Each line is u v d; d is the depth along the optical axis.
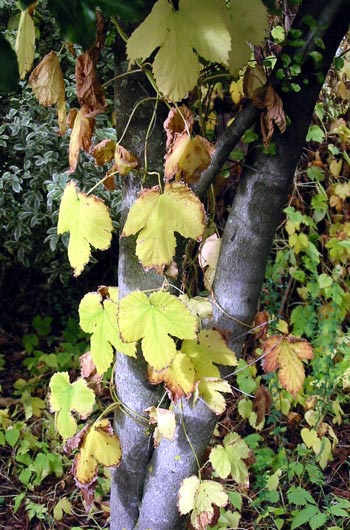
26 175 1.87
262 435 1.88
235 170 1.82
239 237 1.01
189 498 1.04
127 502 1.12
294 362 1.07
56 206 1.92
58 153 1.88
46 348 2.40
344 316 1.95
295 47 0.93
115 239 2.14
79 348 2.19
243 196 1.01
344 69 1.83
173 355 0.91
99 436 1.01
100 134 1.75
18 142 1.89
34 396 2.04
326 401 1.79
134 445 1.07
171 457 1.06
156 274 1.00
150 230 0.88
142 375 1.03
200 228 0.87
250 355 1.88
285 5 1.20
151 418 1.01
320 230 2.19
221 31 0.76
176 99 0.78
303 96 0.96
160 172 0.97
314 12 0.93
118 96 0.96
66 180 1.79
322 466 1.67
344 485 1.72
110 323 0.96
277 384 1.74
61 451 1.78
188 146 0.86
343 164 2.10
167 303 0.90
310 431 1.68
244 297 1.04
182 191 0.87
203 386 0.98
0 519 1.62
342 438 1.92
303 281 1.94
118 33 0.93
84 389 1.04
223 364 0.99
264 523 1.55
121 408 1.06
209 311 1.03
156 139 0.96
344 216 2.06
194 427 1.05
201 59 0.94
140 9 0.68
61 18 0.66
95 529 1.56
